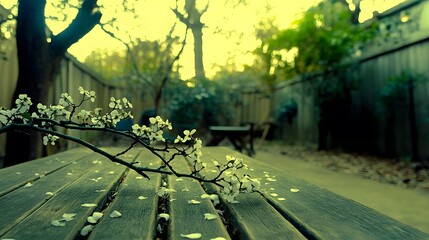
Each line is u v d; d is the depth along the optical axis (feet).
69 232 2.79
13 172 6.39
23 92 11.51
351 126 27.66
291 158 23.30
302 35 27.71
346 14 28.27
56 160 8.65
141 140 4.30
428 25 21.15
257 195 4.37
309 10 28.71
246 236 2.78
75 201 4.00
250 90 42.86
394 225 2.97
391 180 14.89
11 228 2.92
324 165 19.80
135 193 4.56
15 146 11.64
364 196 11.85
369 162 21.04
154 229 3.11
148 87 32.55
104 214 3.45
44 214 3.39
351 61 25.81
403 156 21.53
